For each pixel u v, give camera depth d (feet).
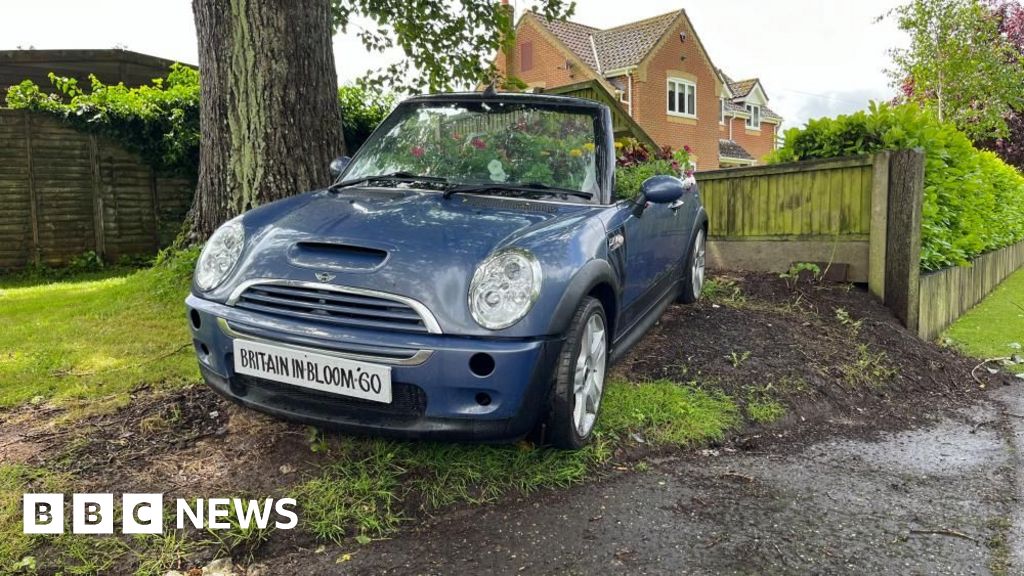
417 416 8.72
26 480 9.17
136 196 33.55
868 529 9.02
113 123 32.14
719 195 23.71
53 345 14.89
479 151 12.43
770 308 18.51
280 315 9.06
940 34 61.21
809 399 13.93
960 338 21.91
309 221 10.19
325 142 20.17
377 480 9.31
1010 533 9.02
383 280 8.68
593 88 30.32
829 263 20.71
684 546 8.32
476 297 8.57
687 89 98.58
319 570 7.70
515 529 8.58
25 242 30.94
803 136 22.98
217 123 19.44
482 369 8.52
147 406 11.57
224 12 19.03
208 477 9.45
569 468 9.95
